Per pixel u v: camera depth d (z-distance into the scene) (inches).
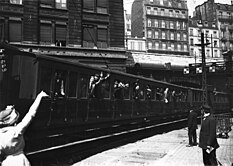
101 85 436.8
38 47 817.5
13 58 271.6
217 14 2363.4
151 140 531.5
